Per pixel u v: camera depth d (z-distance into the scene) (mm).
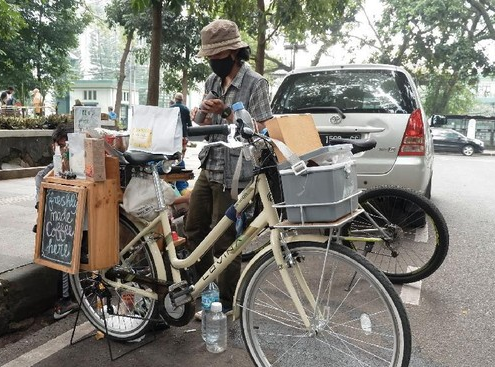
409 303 3350
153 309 2711
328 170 1953
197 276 2908
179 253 2967
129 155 2479
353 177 2141
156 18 4637
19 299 3053
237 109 2258
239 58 2859
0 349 2793
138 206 2602
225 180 2818
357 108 4711
